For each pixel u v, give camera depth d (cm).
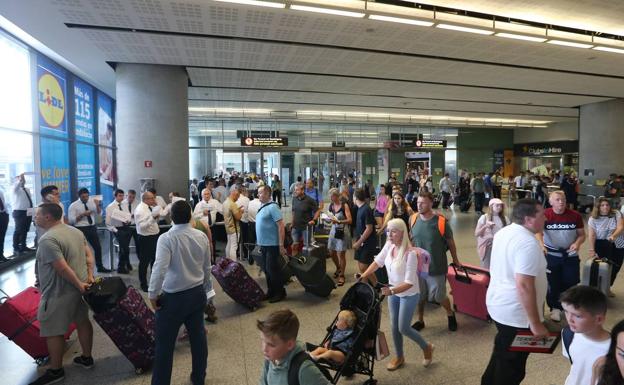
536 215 245
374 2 602
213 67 909
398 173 2186
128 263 709
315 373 189
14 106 761
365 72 984
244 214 803
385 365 363
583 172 1542
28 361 387
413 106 1557
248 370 356
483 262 504
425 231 425
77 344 420
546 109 1662
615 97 1379
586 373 188
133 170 856
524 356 252
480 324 455
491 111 1720
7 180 760
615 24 728
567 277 454
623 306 504
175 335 305
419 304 440
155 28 657
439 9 647
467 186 1684
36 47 789
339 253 628
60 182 938
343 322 321
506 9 660
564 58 877
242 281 502
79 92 1059
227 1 553
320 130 2033
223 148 1781
